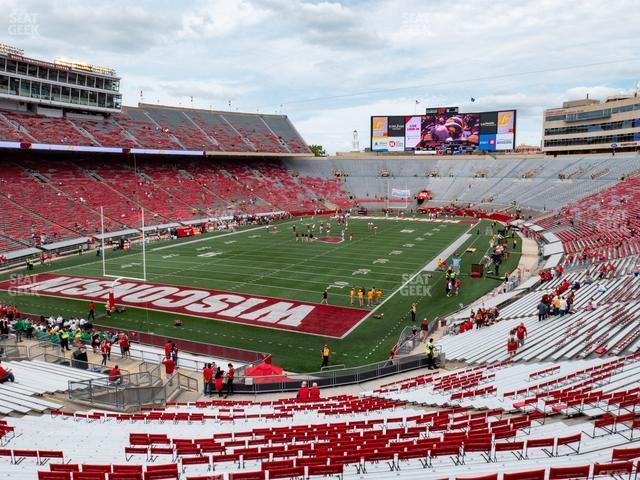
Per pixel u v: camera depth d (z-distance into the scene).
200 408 15.58
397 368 19.31
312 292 31.17
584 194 62.72
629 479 6.86
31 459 10.32
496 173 81.88
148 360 20.53
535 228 54.19
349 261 40.12
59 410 14.18
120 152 60.91
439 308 27.91
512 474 6.97
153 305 28.84
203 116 84.50
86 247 47.59
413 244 47.97
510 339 18.34
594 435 9.08
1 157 56.84
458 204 76.94
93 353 21.41
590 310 21.95
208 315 27.02
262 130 90.19
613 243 37.62
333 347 22.59
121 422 13.63
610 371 13.48
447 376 17.00
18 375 17.19
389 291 31.31
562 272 33.41
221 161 82.69
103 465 9.05
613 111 73.88
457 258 34.78
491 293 30.78
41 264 40.56
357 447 9.74
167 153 66.75
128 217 55.62
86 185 58.59
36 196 52.31
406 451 8.77
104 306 28.64
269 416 13.80
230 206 68.75
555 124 84.38
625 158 67.94
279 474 8.27
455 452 8.70
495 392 13.73
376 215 75.19
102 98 64.25
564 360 16.36
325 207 80.12
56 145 54.16
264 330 24.78
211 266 38.75
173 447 10.64
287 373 18.42
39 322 24.88
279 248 46.41
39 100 56.44
